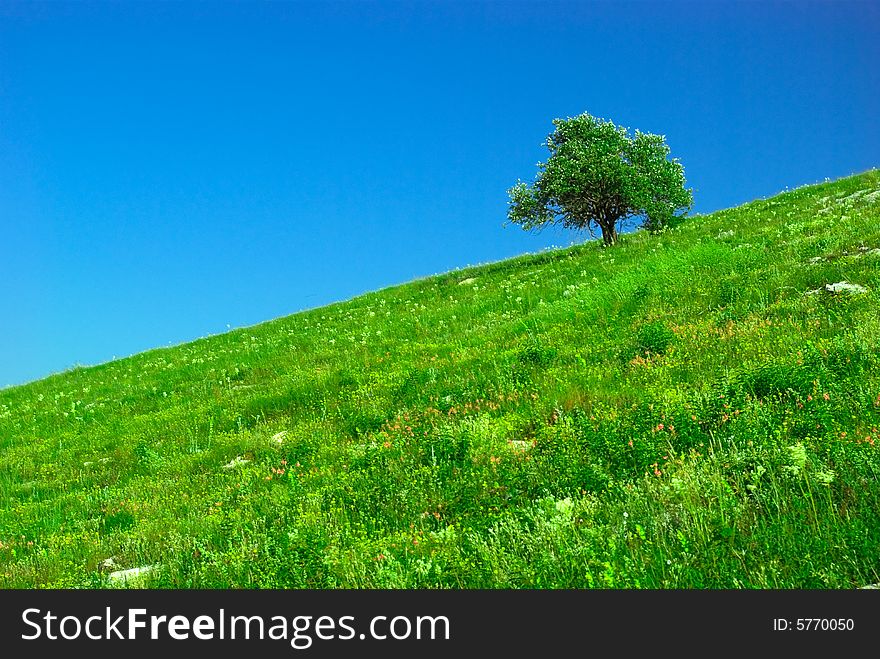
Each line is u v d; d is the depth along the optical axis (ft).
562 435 27.53
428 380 49.60
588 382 36.45
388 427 39.47
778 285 48.73
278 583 20.99
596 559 17.49
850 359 28.32
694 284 57.41
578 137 122.83
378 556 21.27
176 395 75.25
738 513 18.35
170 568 24.80
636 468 23.36
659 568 17.01
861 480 18.44
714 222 111.14
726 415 24.97
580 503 21.48
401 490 27.45
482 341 61.05
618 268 83.46
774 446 21.17
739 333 38.47
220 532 28.66
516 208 122.42
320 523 25.88
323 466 35.60
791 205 105.40
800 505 18.13
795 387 26.30
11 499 44.93
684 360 36.40
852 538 16.02
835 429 21.75
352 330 89.76
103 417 73.46
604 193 116.57
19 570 28.60
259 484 35.55
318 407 52.47
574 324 56.34
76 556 29.43
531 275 99.81
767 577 15.69
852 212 78.59
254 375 75.77
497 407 37.65
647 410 26.76
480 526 21.84
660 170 118.01
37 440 69.05
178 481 40.91
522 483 25.13
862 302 38.32
